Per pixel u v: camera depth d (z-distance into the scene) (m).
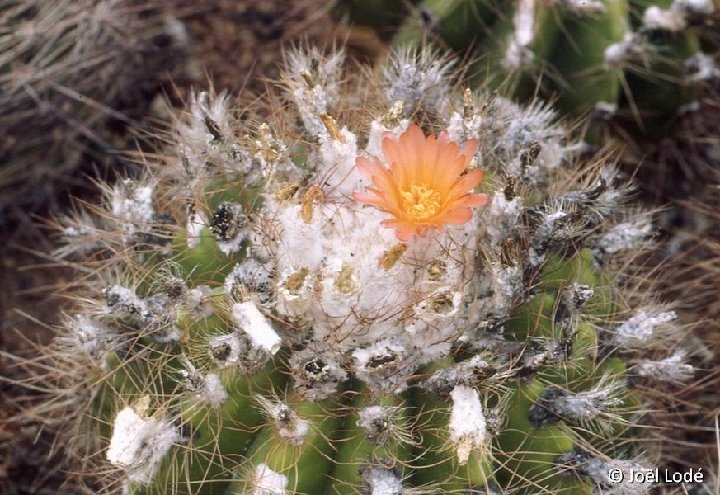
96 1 0.56
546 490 0.43
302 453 0.41
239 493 0.42
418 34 0.52
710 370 0.52
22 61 0.56
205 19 0.60
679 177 0.58
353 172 0.43
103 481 0.47
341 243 0.42
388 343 0.42
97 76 0.58
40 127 0.58
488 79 0.50
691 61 0.52
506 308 0.42
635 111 0.53
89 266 0.53
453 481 0.41
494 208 0.43
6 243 0.60
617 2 0.50
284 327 0.42
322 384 0.41
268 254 0.43
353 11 0.54
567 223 0.44
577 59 0.51
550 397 0.43
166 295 0.44
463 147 0.44
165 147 0.55
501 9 0.51
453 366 0.41
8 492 0.55
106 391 0.47
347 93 0.51
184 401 0.43
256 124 0.48
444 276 0.41
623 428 0.46
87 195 0.61
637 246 0.49
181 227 0.46
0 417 0.56
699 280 0.54
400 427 0.41
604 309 0.47
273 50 0.61
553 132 0.48
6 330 0.58
